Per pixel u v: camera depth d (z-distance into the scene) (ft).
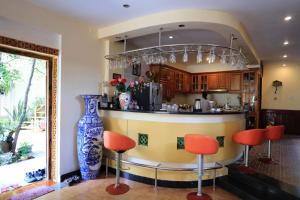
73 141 12.37
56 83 11.68
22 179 11.53
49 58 11.68
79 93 12.59
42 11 10.50
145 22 11.39
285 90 25.75
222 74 24.23
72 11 10.83
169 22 10.68
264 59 23.66
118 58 13.75
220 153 11.51
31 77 11.67
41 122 11.87
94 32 13.39
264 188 9.68
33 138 12.05
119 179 11.28
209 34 13.73
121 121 12.57
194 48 13.80
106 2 9.83
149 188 11.04
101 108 13.33
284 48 18.24
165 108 14.65
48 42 11.10
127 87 14.11
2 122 11.18
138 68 17.85
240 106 22.67
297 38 15.17
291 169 12.01
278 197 9.12
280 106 25.96
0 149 11.36
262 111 26.02
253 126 21.86
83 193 10.37
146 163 11.65
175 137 11.09
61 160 11.73
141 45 16.56
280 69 25.90
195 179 11.18
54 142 11.84
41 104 11.82
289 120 25.07
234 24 11.22
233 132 12.05
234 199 9.84
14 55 10.50
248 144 10.96
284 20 11.74
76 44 12.32
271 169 12.01
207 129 11.16
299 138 22.44
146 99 14.51
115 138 10.20
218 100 25.63
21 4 9.59
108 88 14.25
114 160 13.02
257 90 22.07
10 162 11.82
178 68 23.67
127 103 13.07
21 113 11.71
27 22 9.84
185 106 18.99
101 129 12.35
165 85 20.34
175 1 9.64
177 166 11.14
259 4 9.84
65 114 11.85
